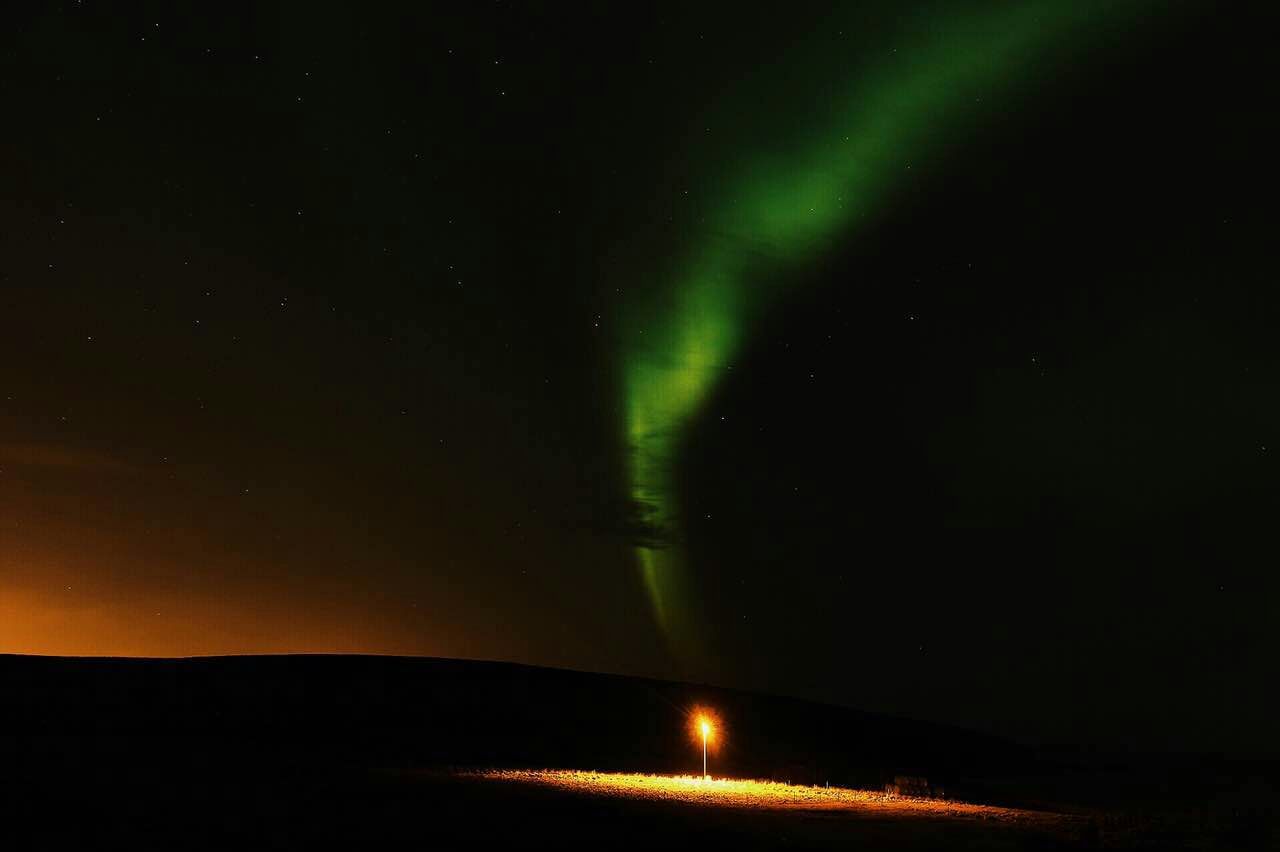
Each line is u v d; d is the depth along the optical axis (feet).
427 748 98.37
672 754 116.16
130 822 37.65
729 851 38.14
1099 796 104.27
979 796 97.35
